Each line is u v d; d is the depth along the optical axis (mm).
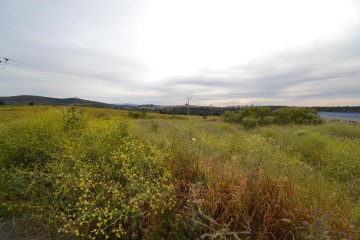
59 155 3893
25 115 6703
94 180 3275
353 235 2416
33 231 2850
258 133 12133
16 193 3324
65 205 3010
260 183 2938
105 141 4617
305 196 2998
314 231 2246
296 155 7180
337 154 6543
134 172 3484
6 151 4230
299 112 21641
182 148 4402
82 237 2619
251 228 2463
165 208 2783
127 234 2588
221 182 3141
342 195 3869
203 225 2451
